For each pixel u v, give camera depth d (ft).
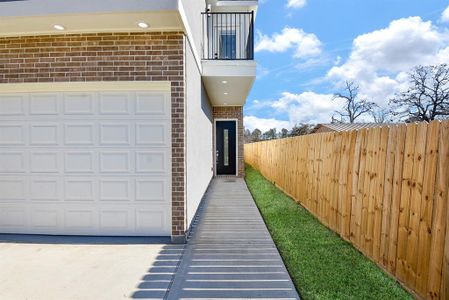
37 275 12.12
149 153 16.44
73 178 16.65
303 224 18.85
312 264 12.64
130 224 16.57
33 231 16.83
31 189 16.79
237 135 45.44
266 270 12.59
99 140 16.51
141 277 12.00
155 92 16.40
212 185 37.52
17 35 16.16
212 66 25.75
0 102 16.81
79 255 14.14
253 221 20.39
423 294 9.68
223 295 10.67
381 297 9.99
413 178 10.36
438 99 67.31
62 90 16.53
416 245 10.07
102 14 13.79
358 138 14.66
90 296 10.59
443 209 8.93
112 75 15.96
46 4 13.71
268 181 38.81
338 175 16.85
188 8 17.01
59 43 16.10
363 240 13.82
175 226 15.90
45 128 16.69
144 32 15.90
